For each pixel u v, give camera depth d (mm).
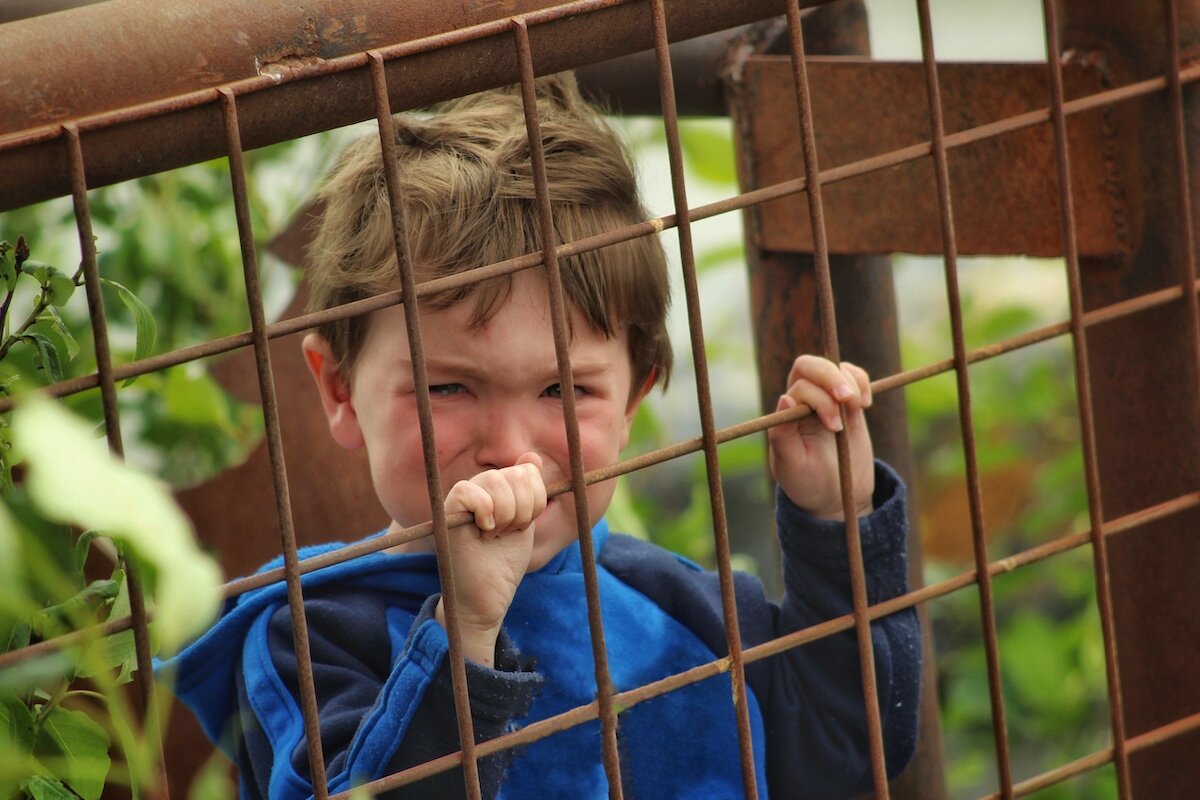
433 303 2637
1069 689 5496
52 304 1782
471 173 2779
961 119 2930
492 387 2662
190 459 4434
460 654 1827
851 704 2990
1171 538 2750
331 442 3568
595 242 1856
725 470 5906
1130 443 2781
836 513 2865
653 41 1993
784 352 3287
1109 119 2699
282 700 2670
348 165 2982
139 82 1654
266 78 1686
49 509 1022
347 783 2271
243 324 4801
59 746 1779
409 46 1773
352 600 2816
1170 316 2674
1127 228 2709
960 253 2979
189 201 4727
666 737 3004
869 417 3273
